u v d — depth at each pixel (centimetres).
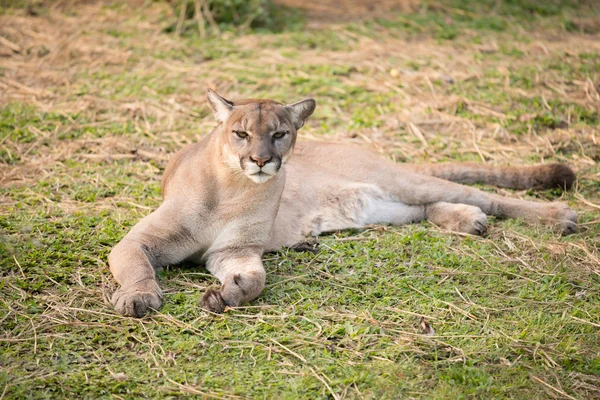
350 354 598
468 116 1095
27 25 1323
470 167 924
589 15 1523
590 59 1276
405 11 1497
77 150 971
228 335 615
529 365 597
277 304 667
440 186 860
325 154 863
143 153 970
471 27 1425
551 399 563
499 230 819
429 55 1295
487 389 562
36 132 999
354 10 1500
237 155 687
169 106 1099
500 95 1153
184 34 1327
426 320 648
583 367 598
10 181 882
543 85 1188
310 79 1184
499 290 701
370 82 1191
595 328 648
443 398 549
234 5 1359
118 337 609
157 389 550
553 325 644
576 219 828
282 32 1363
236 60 1245
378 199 857
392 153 999
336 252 763
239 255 711
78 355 586
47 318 629
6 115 1035
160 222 704
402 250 768
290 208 811
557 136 1048
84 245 741
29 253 715
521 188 927
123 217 806
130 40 1293
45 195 847
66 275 691
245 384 560
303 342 611
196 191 709
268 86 1166
